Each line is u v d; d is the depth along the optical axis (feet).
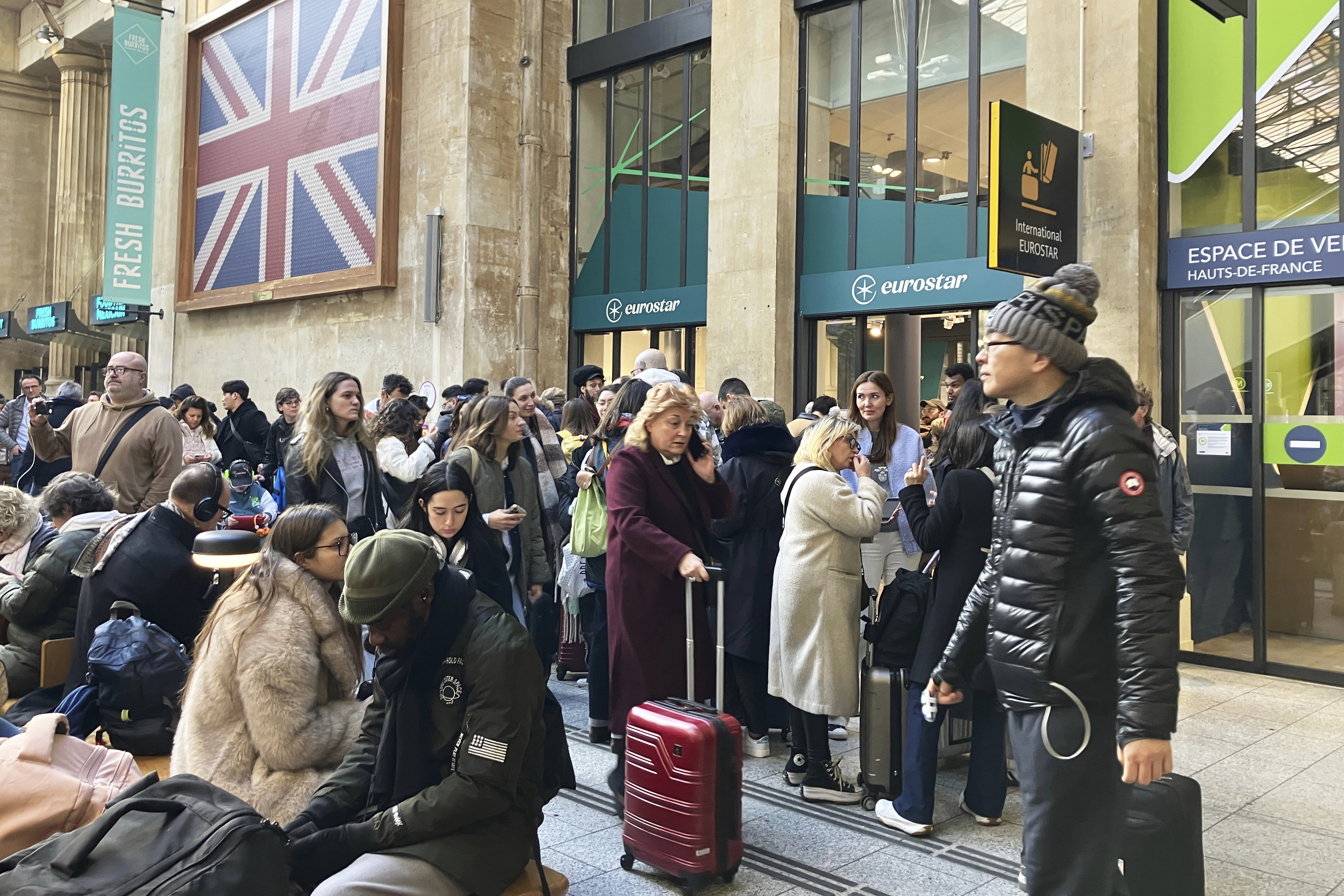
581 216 40.24
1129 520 6.87
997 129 20.57
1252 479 21.98
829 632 13.26
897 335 29.19
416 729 7.92
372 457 17.39
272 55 48.67
